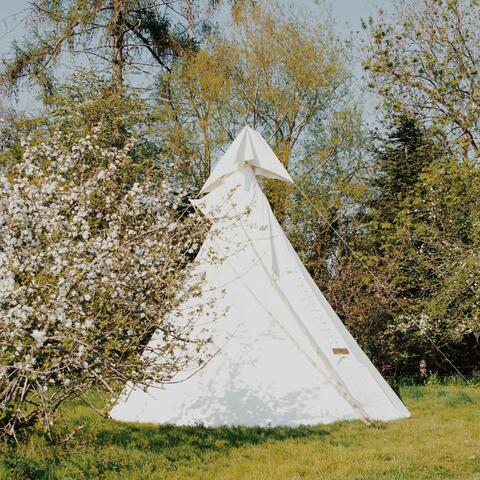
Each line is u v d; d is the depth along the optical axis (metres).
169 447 6.90
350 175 19.42
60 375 5.76
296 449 6.92
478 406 9.84
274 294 9.45
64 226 6.62
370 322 15.50
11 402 5.77
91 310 6.07
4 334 5.56
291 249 10.51
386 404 8.97
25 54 16.47
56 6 16.14
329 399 8.50
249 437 7.49
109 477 5.73
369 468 6.12
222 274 9.62
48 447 6.23
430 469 6.14
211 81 17.67
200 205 8.80
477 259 12.62
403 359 16.98
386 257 15.95
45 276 6.02
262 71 18.61
